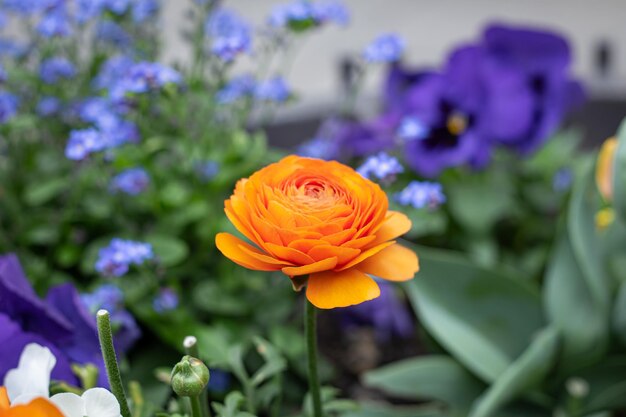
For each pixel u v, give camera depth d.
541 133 0.80
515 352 0.62
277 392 0.52
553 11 2.03
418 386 0.64
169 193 0.67
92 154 0.63
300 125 0.96
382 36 0.75
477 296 0.63
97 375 0.45
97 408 0.36
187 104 0.69
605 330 0.59
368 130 0.83
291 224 0.38
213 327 0.68
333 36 1.94
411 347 0.81
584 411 0.61
